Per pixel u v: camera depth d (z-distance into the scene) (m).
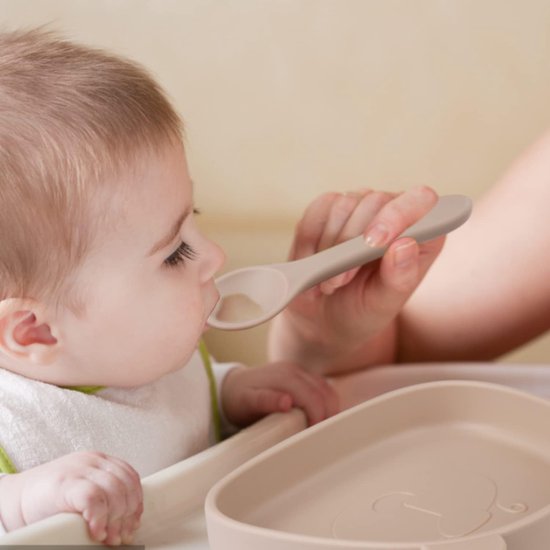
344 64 1.96
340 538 0.76
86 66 0.98
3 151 0.92
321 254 1.05
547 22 1.88
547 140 1.57
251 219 2.04
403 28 1.93
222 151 2.03
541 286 1.43
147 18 1.97
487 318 1.45
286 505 0.81
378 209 1.12
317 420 1.11
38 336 0.95
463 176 1.99
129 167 0.94
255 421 1.17
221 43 1.97
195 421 1.08
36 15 1.97
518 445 0.89
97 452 0.81
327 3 1.94
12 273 0.93
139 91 0.98
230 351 1.98
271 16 1.95
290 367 1.17
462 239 1.51
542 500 0.78
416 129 1.98
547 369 1.23
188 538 0.81
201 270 1.00
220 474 0.89
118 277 0.94
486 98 1.94
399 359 1.49
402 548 0.63
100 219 0.93
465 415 0.92
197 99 2.01
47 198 0.92
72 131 0.93
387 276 1.07
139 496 0.79
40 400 0.94
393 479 0.85
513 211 1.49
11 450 0.91
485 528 0.74
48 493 0.77
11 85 0.95
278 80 1.98
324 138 2.00
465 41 1.92
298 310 1.20
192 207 0.99
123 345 0.96
